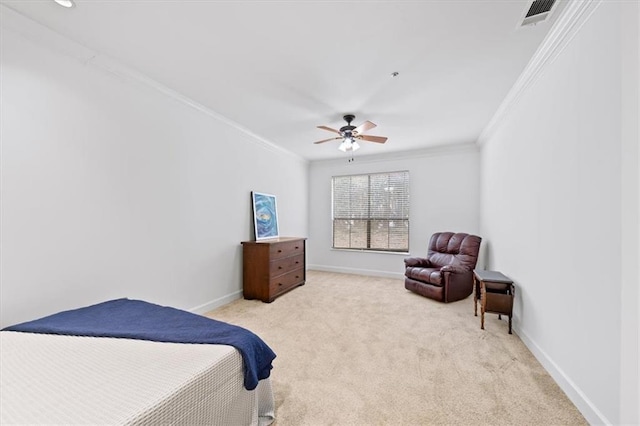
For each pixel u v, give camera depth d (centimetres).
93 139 218
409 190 510
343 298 383
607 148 141
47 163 191
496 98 288
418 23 178
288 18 175
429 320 301
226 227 362
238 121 362
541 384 184
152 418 94
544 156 212
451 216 478
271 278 370
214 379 120
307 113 332
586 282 157
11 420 88
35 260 185
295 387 182
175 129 289
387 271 521
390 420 152
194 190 313
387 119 350
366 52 210
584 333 158
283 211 500
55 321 169
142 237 256
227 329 158
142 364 120
